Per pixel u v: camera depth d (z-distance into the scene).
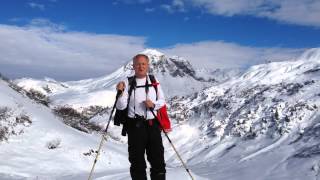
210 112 55.31
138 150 5.87
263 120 45.28
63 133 29.31
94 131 37.84
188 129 53.09
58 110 38.91
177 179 10.54
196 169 36.50
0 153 24.55
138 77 6.07
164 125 6.04
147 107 5.87
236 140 44.53
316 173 29.05
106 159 27.59
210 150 44.00
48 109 36.47
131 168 5.91
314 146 34.41
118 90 5.99
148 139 5.96
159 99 6.02
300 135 38.81
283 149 36.59
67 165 24.84
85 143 28.98
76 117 39.50
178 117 57.50
